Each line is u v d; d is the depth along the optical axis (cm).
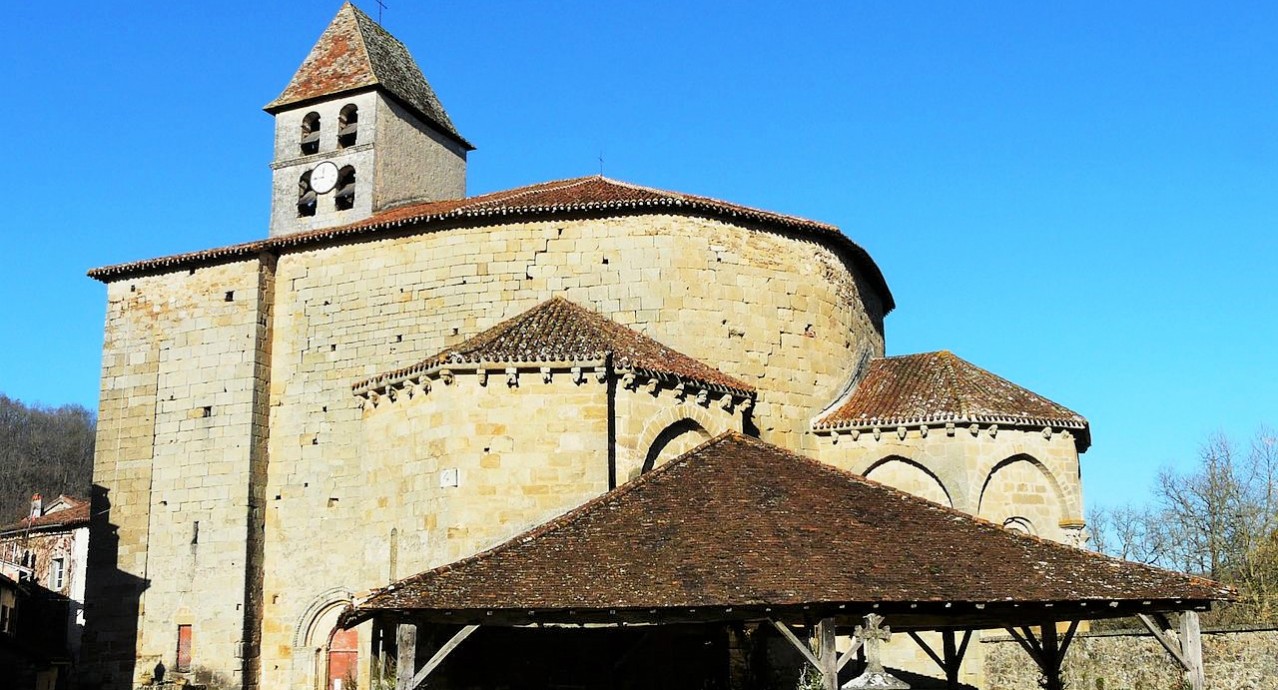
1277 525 4388
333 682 3053
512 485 2459
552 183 3666
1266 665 2428
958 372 3122
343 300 3228
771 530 1909
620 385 2536
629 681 2402
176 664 3156
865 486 2117
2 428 8788
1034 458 2895
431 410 2578
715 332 2994
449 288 3091
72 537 5059
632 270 3005
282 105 3988
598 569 1803
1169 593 1791
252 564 3159
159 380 3381
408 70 4169
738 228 3103
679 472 2159
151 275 3478
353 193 3841
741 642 2462
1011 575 1800
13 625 4419
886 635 1753
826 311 3212
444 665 2286
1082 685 2781
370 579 2669
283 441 3231
